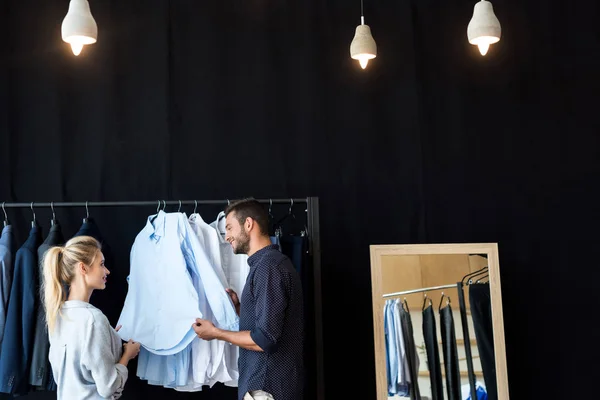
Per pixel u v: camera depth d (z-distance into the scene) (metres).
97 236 3.46
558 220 4.14
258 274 2.93
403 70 4.16
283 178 4.04
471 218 4.11
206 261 3.29
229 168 4.02
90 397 2.83
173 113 4.02
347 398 3.95
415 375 3.68
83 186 3.94
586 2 4.27
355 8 4.18
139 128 4.00
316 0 4.16
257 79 4.09
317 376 3.34
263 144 4.05
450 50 4.20
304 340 3.46
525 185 4.15
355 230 4.04
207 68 4.07
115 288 3.72
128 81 4.03
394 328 3.70
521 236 4.12
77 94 3.99
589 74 4.23
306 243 3.50
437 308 3.75
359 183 4.07
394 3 4.20
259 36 4.11
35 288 3.25
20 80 3.97
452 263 3.78
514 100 4.20
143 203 3.45
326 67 4.12
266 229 3.08
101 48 4.03
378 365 3.66
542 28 4.25
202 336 3.05
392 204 4.08
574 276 4.11
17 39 3.99
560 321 4.09
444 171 4.12
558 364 4.06
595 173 4.17
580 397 4.04
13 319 3.19
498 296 3.76
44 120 3.96
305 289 3.46
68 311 2.87
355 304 4.00
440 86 4.18
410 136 4.12
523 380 4.04
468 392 3.69
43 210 3.90
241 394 2.93
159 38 4.07
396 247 3.77
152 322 3.30
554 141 4.18
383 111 4.13
